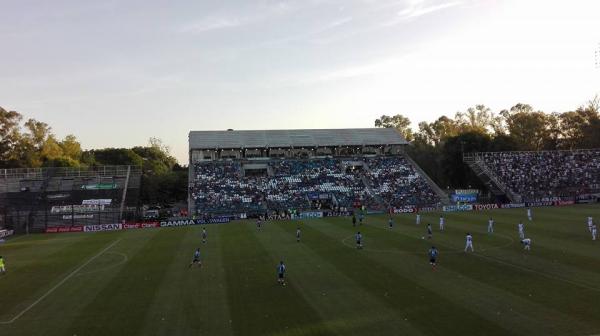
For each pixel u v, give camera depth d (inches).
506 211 2898.6
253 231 2352.4
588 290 1120.2
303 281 1290.6
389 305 1052.5
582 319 927.0
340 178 3666.3
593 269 1321.4
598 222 2263.8
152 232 2497.5
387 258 1560.0
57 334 947.3
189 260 1647.4
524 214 2689.5
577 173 3698.3
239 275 1389.0
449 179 4451.3
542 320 928.3
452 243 1806.1
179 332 931.3
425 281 1250.0
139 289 1268.5
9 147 4443.9
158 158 6466.5
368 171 3823.8
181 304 1116.5
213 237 2203.5
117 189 3275.1
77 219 2883.9
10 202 3041.3
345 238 2015.3
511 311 986.7
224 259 1640.0
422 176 3774.6
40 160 4603.8
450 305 1037.8
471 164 3956.7
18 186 3270.2
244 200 3270.2
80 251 1943.9
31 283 1391.5
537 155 3944.4
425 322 938.1
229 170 3720.5
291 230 2336.4
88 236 2438.5
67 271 1540.4
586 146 4704.7
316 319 975.6
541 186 3550.7
